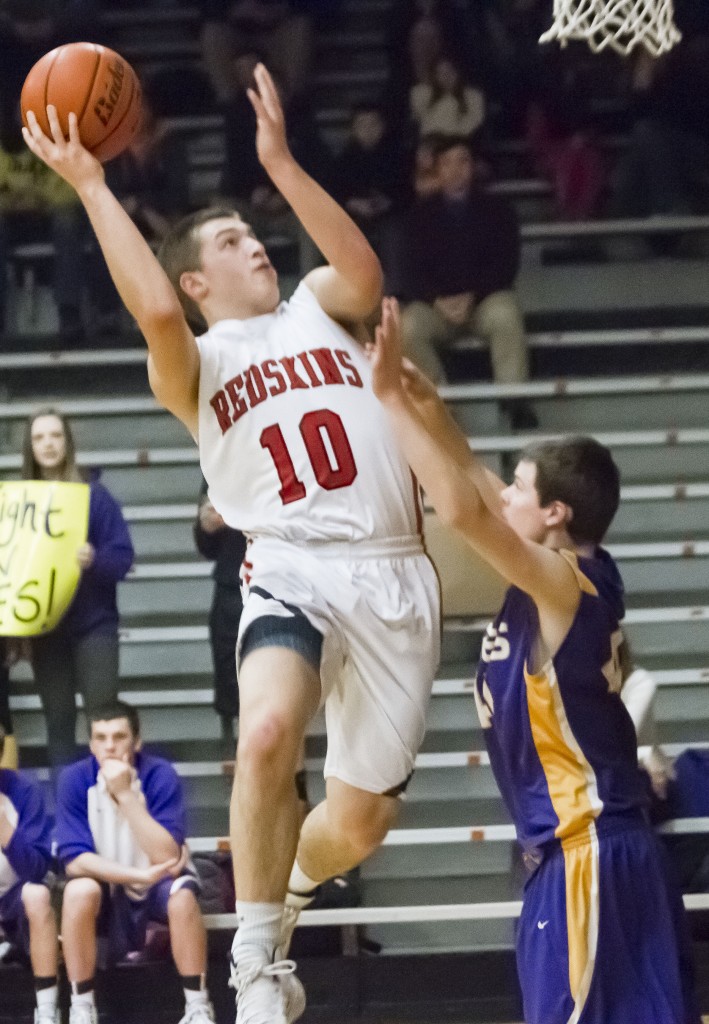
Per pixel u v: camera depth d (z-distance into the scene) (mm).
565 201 22719
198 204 21250
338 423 7516
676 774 14484
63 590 14266
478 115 21766
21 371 20703
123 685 17844
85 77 7340
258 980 6594
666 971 7504
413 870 15758
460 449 8234
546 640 7738
